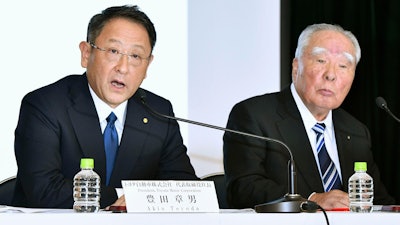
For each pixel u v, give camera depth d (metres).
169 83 7.21
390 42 6.75
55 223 2.95
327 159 5.03
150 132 4.86
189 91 7.28
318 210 3.62
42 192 4.39
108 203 4.24
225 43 7.40
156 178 4.95
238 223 3.20
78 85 4.80
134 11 4.64
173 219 3.15
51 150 4.51
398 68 6.73
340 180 5.02
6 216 2.90
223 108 7.36
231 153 4.96
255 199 4.66
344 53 4.95
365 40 6.84
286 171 4.89
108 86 4.59
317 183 4.92
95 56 4.60
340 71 4.95
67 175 4.64
